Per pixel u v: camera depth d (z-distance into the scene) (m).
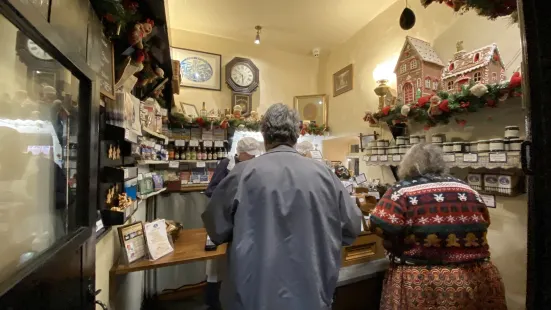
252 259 0.84
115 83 1.19
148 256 1.42
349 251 1.67
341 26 2.95
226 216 0.95
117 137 1.10
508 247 1.48
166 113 2.43
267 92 3.54
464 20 1.85
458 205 1.17
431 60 1.89
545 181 0.35
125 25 1.12
